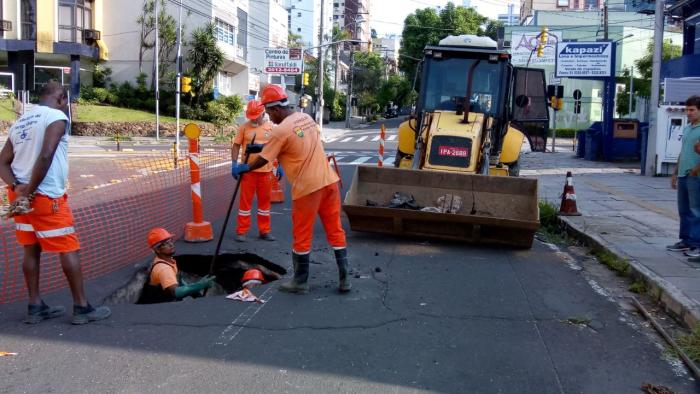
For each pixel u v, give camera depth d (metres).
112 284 6.12
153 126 36.97
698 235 7.30
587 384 4.14
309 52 75.06
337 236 5.94
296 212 5.82
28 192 4.55
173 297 6.13
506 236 7.95
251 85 49.50
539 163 22.42
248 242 8.06
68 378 4.07
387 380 4.12
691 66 20.69
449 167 8.98
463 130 9.17
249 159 7.87
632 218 10.23
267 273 7.18
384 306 5.62
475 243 8.18
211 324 5.06
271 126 7.91
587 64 22.83
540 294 6.15
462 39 10.76
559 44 23.00
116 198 11.48
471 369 4.32
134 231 8.20
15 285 5.99
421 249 7.91
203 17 41.09
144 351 4.51
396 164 10.81
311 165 5.72
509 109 10.65
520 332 5.07
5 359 4.35
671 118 17.22
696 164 7.15
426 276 6.67
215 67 40.56
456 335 4.96
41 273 6.38
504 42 47.72
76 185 14.09
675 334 5.08
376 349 4.63
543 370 4.34
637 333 5.13
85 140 31.94
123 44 41.06
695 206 7.28
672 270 6.61
